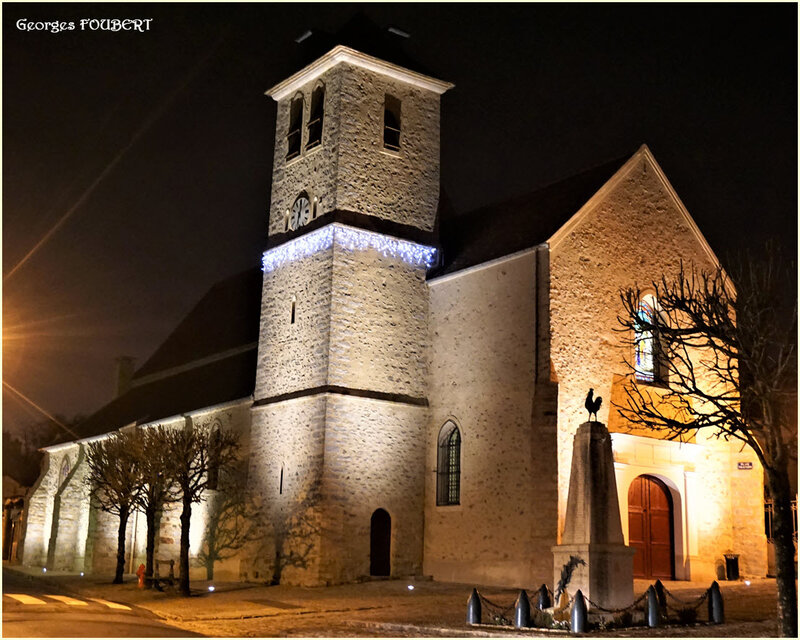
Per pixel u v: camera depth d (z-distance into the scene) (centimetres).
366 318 3197
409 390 3241
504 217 3319
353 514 3033
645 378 3056
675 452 3052
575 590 1948
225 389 3772
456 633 1884
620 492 2859
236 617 2297
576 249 2928
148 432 3319
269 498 3222
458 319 3197
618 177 3083
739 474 3070
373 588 2858
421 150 3500
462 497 3038
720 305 2303
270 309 3469
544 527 2698
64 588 3247
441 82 3550
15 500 5444
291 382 3269
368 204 3306
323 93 3450
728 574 2998
